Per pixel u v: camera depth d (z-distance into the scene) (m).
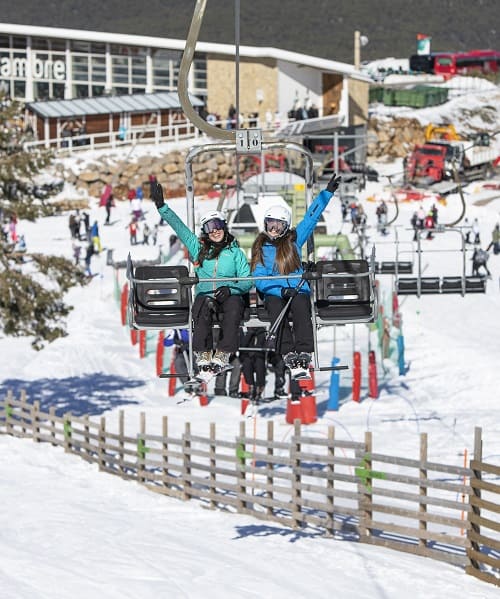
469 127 119.56
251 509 28.92
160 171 98.44
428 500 23.72
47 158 49.62
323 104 112.38
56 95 107.69
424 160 99.12
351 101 113.19
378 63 159.38
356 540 25.70
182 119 105.31
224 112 110.56
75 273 49.66
